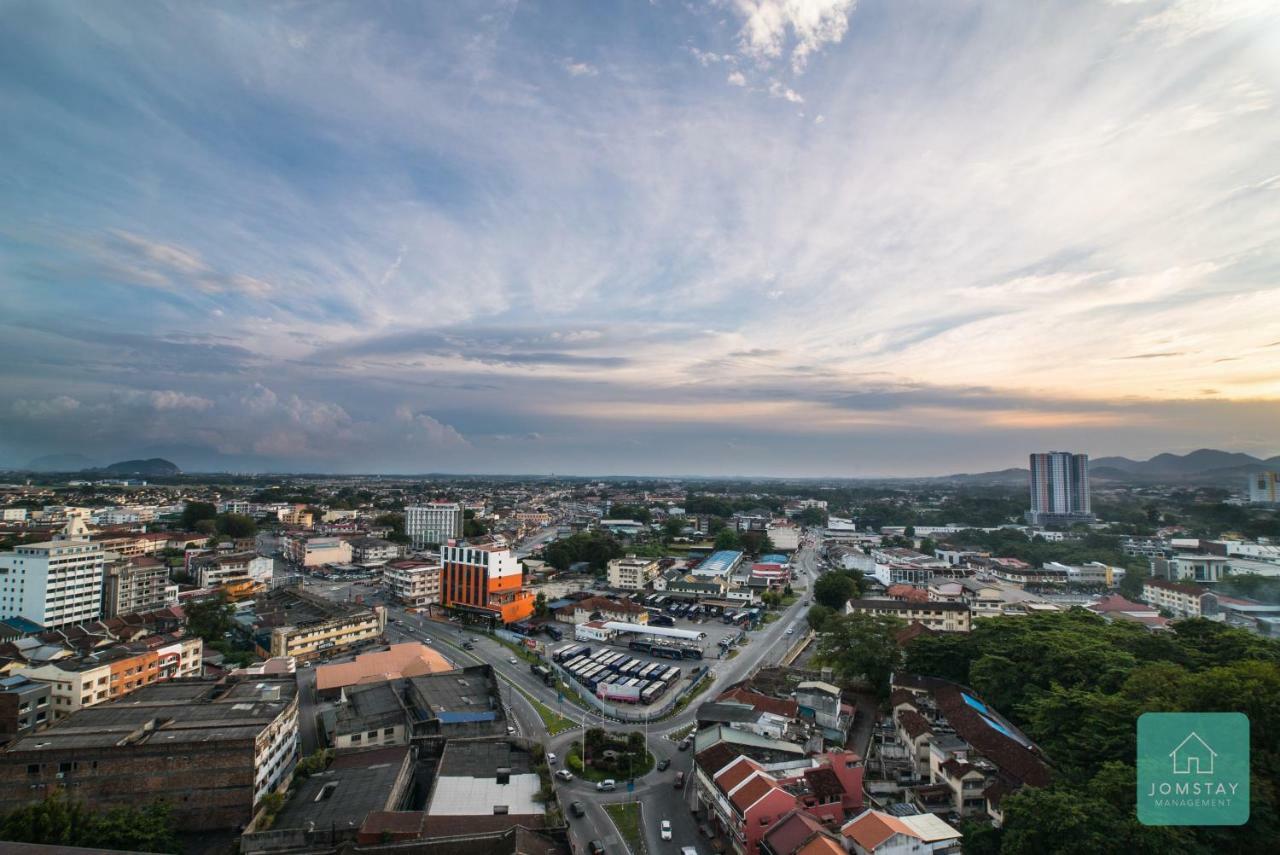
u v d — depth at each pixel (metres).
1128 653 96.25
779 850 60.44
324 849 58.66
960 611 159.62
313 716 105.81
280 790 75.12
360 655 130.38
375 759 78.62
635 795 79.75
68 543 153.75
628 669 126.50
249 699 87.62
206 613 149.50
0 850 45.00
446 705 97.81
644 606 184.00
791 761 79.88
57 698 94.62
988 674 101.75
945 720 95.06
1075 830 54.41
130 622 141.62
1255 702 65.06
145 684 103.94
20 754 69.44
